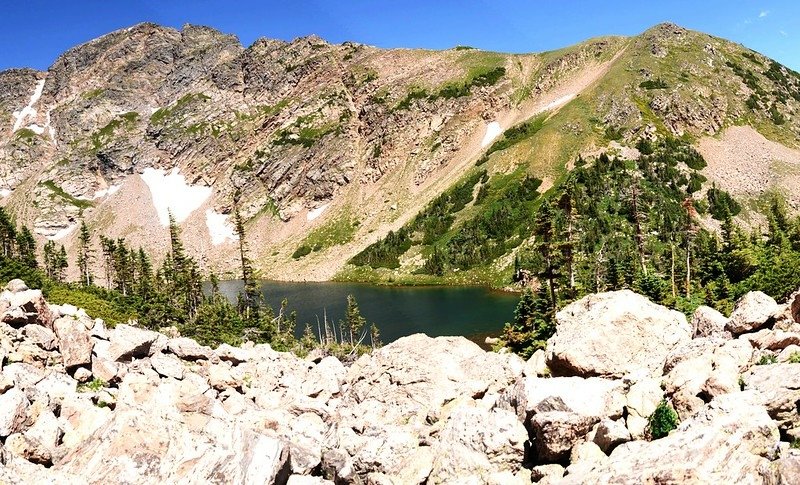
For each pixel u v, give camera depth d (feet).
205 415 78.59
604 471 45.37
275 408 94.58
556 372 85.81
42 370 82.74
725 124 627.05
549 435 57.31
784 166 543.39
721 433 44.88
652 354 79.87
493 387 87.92
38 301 96.99
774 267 196.34
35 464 53.98
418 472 59.67
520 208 554.05
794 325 71.51
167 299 329.72
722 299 184.85
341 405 99.91
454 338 99.55
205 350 116.78
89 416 67.56
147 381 89.61
